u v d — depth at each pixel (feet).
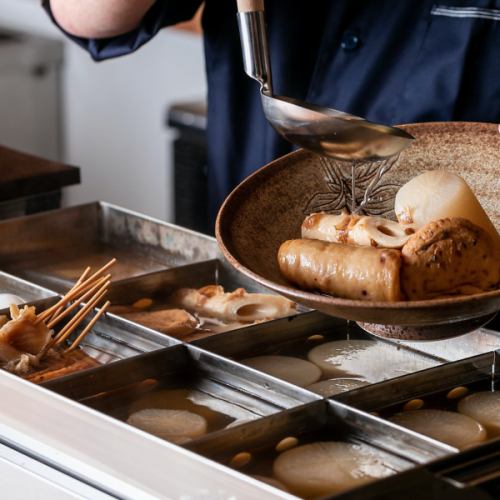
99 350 6.86
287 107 5.90
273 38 9.55
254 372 6.06
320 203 6.43
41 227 9.08
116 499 5.10
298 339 6.93
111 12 8.87
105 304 6.91
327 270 5.46
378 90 8.97
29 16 18.48
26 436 5.50
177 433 5.71
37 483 5.49
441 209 5.74
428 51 8.63
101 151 18.33
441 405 5.90
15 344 6.64
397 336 5.76
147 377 6.33
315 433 5.56
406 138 5.81
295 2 9.38
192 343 6.48
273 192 6.27
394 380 5.85
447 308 4.99
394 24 8.77
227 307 7.55
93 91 18.02
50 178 9.93
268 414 5.89
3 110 17.53
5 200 9.68
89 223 9.33
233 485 4.73
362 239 5.71
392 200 6.52
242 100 10.00
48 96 18.12
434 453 5.19
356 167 6.46
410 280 5.26
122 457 5.15
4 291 7.88
